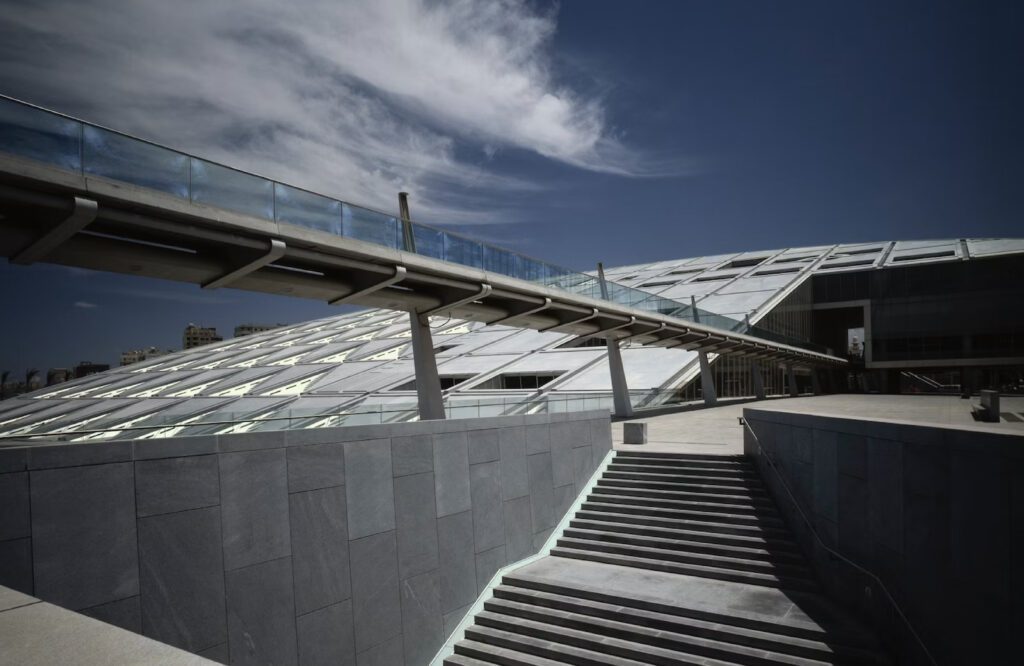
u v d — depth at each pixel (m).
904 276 74.50
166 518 8.63
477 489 13.95
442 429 13.21
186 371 67.56
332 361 59.62
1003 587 6.55
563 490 16.73
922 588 8.33
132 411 46.88
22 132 8.70
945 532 7.73
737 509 15.12
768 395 58.09
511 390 45.50
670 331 31.20
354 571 11.09
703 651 10.77
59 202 9.11
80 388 67.12
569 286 22.14
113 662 3.30
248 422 9.98
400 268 14.46
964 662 7.27
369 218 13.95
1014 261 69.38
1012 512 6.40
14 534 7.26
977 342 70.62
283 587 9.96
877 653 9.52
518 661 11.77
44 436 9.14
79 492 7.82
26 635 3.67
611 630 11.80
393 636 11.66
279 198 12.04
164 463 8.66
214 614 9.05
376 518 11.60
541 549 15.64
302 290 14.08
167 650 3.46
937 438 7.94
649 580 13.34
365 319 87.50
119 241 10.75
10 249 10.09
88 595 7.82
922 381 90.44
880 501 9.66
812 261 85.31
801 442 13.30
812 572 12.62
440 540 12.88
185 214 10.45
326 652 10.50
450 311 18.36
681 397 40.66
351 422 11.88
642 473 17.75
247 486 9.62
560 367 50.22
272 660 9.71
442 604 12.73
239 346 80.94
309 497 10.49
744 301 67.25
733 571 13.18
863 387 77.69
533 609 12.88
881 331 75.06
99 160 9.52
